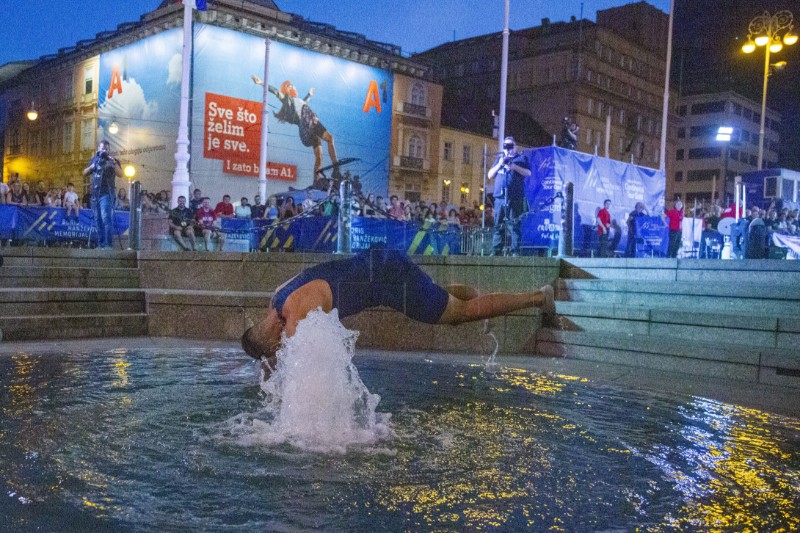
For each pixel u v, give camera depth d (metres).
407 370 7.67
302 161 43.16
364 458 4.13
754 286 8.77
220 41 38.66
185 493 3.46
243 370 7.21
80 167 47.22
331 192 14.81
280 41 41.28
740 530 3.16
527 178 13.74
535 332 9.54
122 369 7.18
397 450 4.33
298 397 5.22
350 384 6.62
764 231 14.00
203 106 38.28
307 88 43.09
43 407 5.32
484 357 8.84
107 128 44.09
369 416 5.26
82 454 4.10
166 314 10.35
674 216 15.65
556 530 3.09
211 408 5.38
